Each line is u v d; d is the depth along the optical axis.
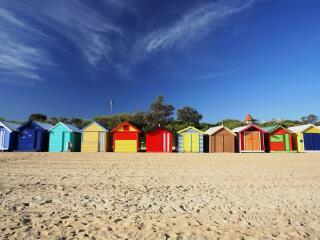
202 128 44.72
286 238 4.36
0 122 24.05
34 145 24.39
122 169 11.98
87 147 25.17
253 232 4.60
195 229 4.70
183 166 13.36
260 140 26.50
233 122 47.31
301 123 47.81
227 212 5.70
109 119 46.81
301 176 10.34
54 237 4.18
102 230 4.56
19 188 7.61
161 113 53.47
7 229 4.46
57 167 12.29
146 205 6.14
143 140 33.78
